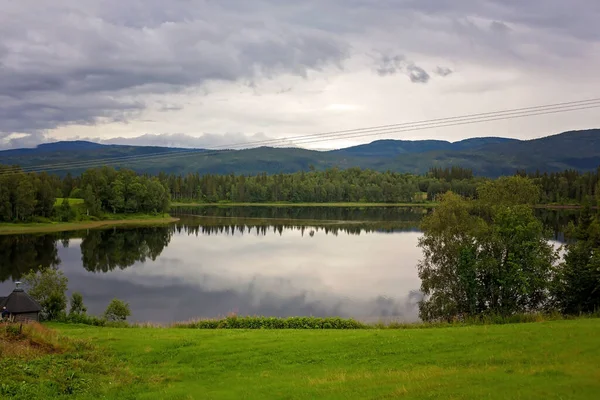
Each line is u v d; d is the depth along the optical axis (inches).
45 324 1877.5
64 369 1044.5
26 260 4141.2
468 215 2242.9
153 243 5231.3
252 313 2471.7
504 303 2034.9
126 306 2229.3
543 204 7495.1
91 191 7475.4
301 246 4899.1
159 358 1238.9
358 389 879.1
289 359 1195.9
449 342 1224.8
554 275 2009.1
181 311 2524.6
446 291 2206.0
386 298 2746.1
